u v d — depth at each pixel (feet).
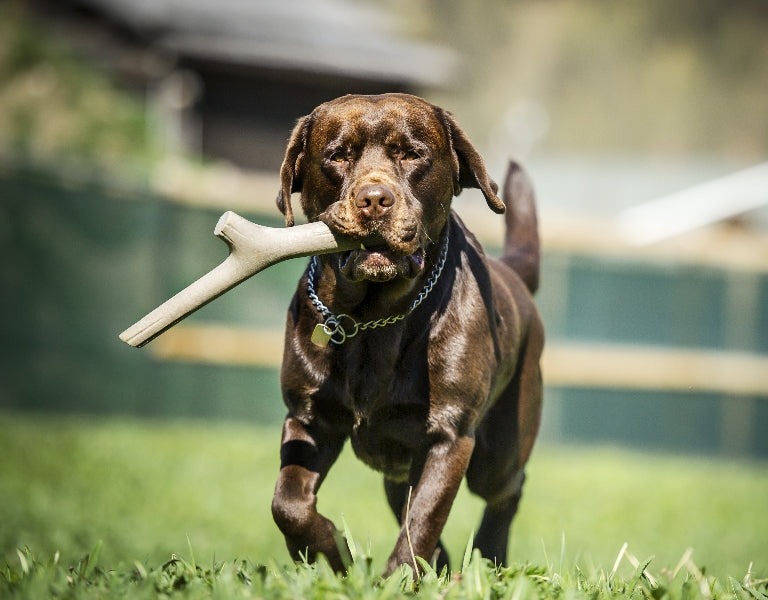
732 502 43.34
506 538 21.67
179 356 53.01
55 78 81.30
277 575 15.19
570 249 60.75
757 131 290.56
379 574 16.03
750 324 62.34
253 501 36.45
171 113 88.12
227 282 16.24
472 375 17.33
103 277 51.49
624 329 61.21
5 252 49.03
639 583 16.55
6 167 49.21
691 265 61.77
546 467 49.65
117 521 31.71
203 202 54.13
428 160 17.20
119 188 51.80
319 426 17.58
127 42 93.66
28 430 45.70
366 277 16.14
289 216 17.49
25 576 14.85
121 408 51.85
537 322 21.59
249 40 89.56
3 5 87.20
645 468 52.08
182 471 40.91
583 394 60.23
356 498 38.52
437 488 16.94
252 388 54.85
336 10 103.50
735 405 62.03
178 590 14.56
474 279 17.98
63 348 50.49
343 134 17.06
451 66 97.50
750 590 16.02
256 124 90.48
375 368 17.06
